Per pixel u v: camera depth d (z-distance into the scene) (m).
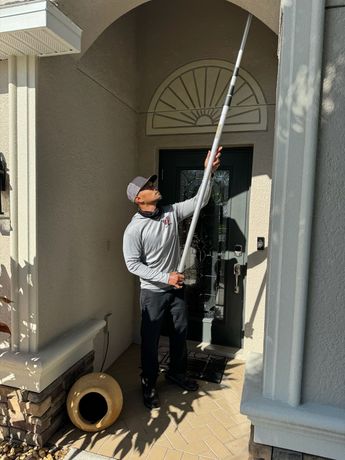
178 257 2.47
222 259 3.20
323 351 1.37
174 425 2.14
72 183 2.21
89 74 2.35
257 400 1.41
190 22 3.00
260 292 2.96
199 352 3.15
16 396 1.92
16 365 1.83
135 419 2.19
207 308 3.26
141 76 3.17
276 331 1.39
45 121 1.90
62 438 2.00
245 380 1.60
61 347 1.99
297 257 1.33
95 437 2.01
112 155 2.75
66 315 2.19
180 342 2.55
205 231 3.23
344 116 1.27
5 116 1.86
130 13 2.96
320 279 1.34
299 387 1.38
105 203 2.67
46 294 1.98
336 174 1.30
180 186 3.29
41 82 1.85
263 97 2.85
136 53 3.12
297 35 1.27
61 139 2.07
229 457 1.88
